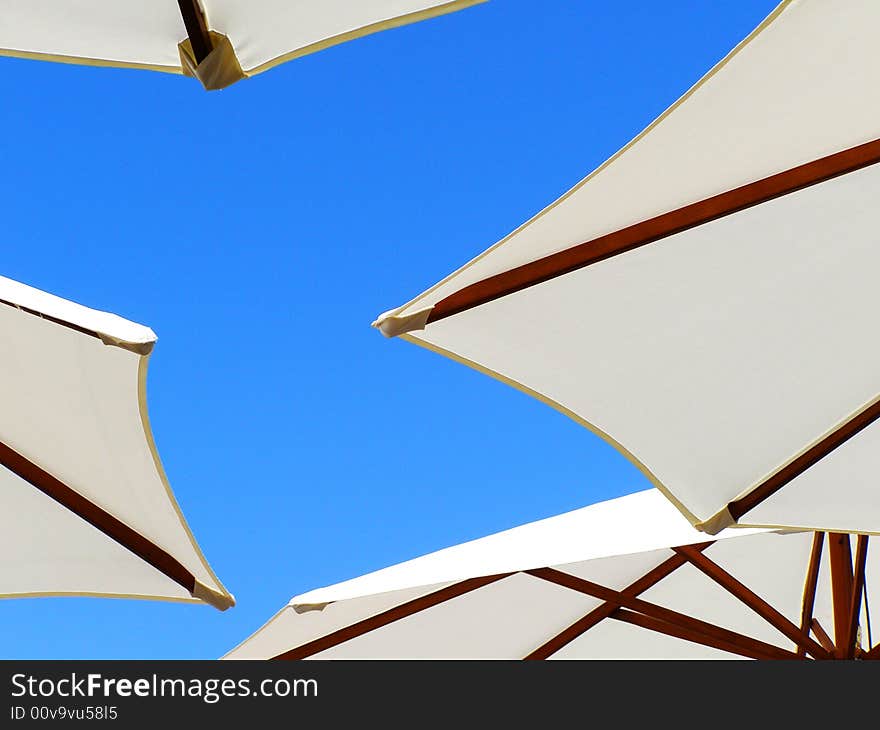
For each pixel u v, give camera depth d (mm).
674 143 3254
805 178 3613
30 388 3729
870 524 4750
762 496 4547
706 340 4133
